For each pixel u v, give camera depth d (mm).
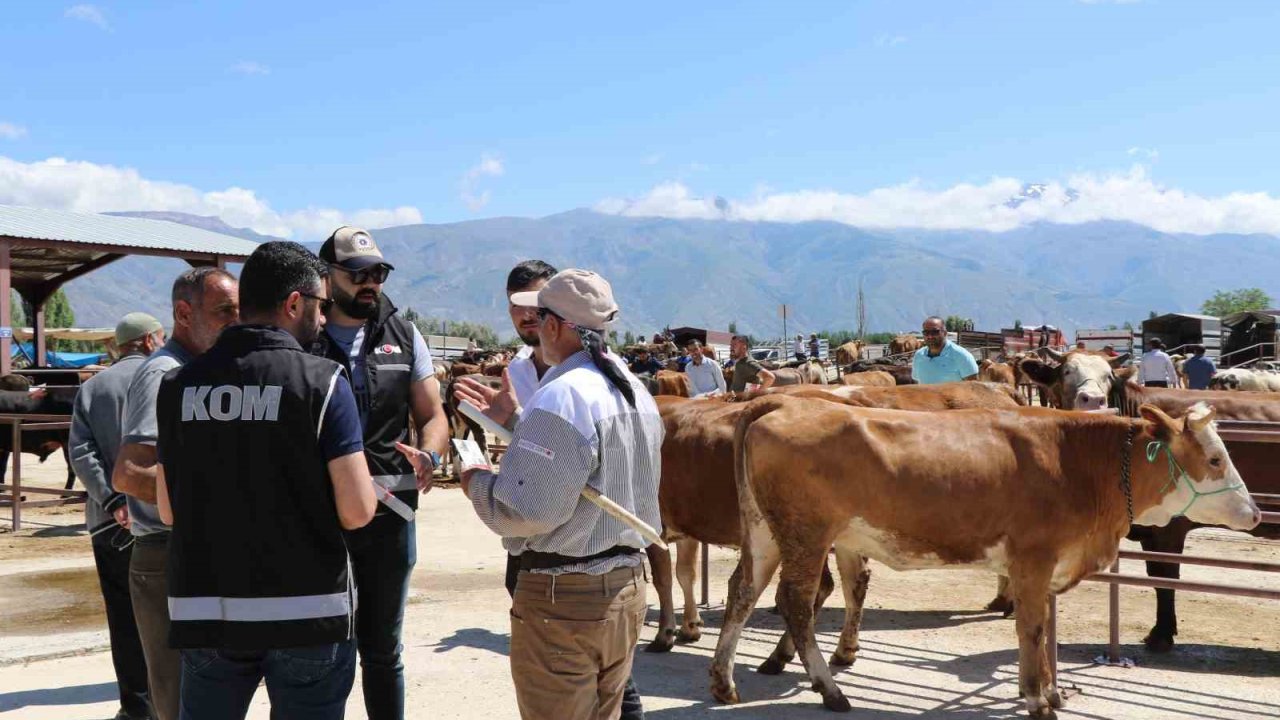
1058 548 6023
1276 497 7008
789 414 6145
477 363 27484
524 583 3666
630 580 3709
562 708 3629
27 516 14406
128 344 5680
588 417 3572
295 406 3324
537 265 5301
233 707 3439
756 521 6336
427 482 3912
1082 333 50469
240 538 3307
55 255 23562
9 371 18391
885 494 5930
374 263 4637
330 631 3367
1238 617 8523
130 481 4164
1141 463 6035
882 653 7480
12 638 7609
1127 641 7824
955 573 10383
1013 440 6000
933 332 11164
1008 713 6160
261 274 3496
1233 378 22656
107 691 6352
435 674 6812
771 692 6551
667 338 50500
